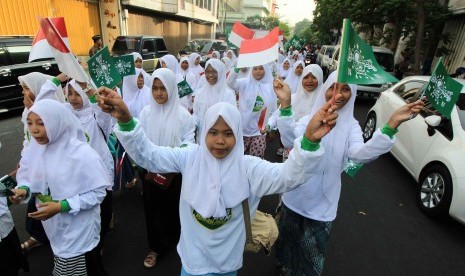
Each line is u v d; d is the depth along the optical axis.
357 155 2.12
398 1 11.40
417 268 3.11
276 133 6.98
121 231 3.41
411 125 4.88
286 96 2.07
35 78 2.85
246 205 1.74
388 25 18.00
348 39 1.37
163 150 1.83
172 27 23.20
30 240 3.03
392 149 5.44
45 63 8.14
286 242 2.47
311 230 2.32
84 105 2.99
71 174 2.00
